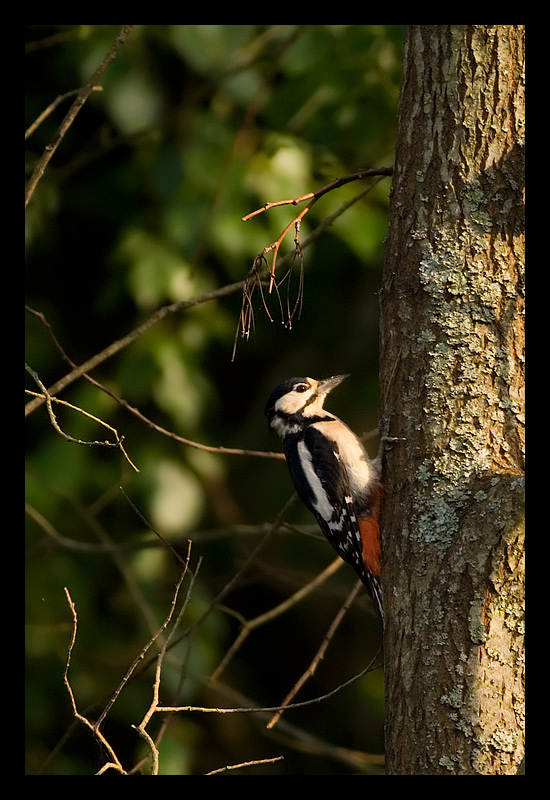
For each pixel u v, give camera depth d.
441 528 6.18
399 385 6.50
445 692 5.92
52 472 12.24
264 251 6.61
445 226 6.40
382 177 8.14
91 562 12.40
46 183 12.31
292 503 8.85
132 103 12.57
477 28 6.47
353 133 12.96
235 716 14.05
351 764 10.08
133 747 12.29
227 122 12.87
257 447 14.88
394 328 6.56
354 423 14.70
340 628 15.30
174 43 12.36
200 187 12.55
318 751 10.20
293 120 12.91
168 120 11.47
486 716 5.84
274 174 12.57
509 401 6.26
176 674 12.29
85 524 12.49
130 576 10.24
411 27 6.70
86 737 12.15
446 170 6.43
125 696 12.16
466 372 6.30
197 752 13.48
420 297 6.43
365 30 12.33
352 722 14.69
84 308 13.48
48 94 12.77
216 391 14.55
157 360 12.60
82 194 12.97
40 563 12.29
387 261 6.68
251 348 15.22
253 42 12.56
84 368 8.04
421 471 6.32
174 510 12.51
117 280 12.66
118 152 12.88
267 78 9.87
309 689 14.98
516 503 5.97
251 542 14.45
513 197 6.36
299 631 15.26
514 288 6.32
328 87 12.67
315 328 15.12
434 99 6.50
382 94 12.73
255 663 15.13
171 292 12.42
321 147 13.05
